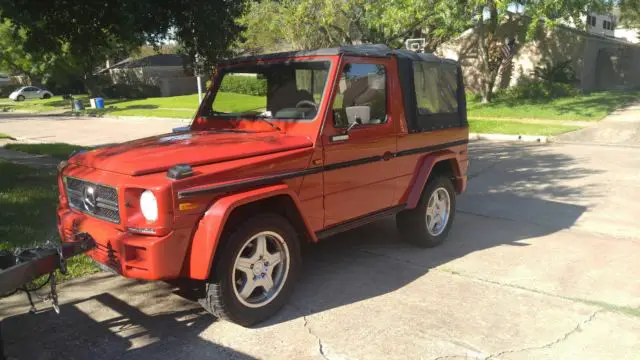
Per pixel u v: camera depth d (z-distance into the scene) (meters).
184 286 3.99
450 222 5.98
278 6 23.53
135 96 47.22
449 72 5.78
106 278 4.86
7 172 9.31
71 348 3.65
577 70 25.41
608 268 5.16
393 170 5.02
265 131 4.52
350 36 24.39
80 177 3.88
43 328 3.92
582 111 19.66
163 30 9.42
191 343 3.72
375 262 5.33
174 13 9.27
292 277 4.13
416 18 19.66
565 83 25.14
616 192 8.42
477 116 19.98
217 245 3.60
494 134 15.59
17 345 3.68
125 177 3.52
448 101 5.79
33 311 3.67
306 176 4.13
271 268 4.02
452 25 19.03
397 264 5.27
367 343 3.71
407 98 5.11
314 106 4.34
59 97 49.59
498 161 11.62
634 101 22.89
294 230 4.11
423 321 4.04
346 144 4.43
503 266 5.21
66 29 8.92
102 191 3.69
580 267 5.19
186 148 3.90
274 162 3.90
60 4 8.29
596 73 28.41
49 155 12.65
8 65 42.84
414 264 5.27
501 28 26.23
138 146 4.11
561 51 25.52
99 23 8.86
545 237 6.18
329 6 21.38
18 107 39.88
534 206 7.68
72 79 50.19
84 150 4.44
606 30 43.28
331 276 4.95
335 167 4.37
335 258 5.45
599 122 17.33
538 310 4.23
